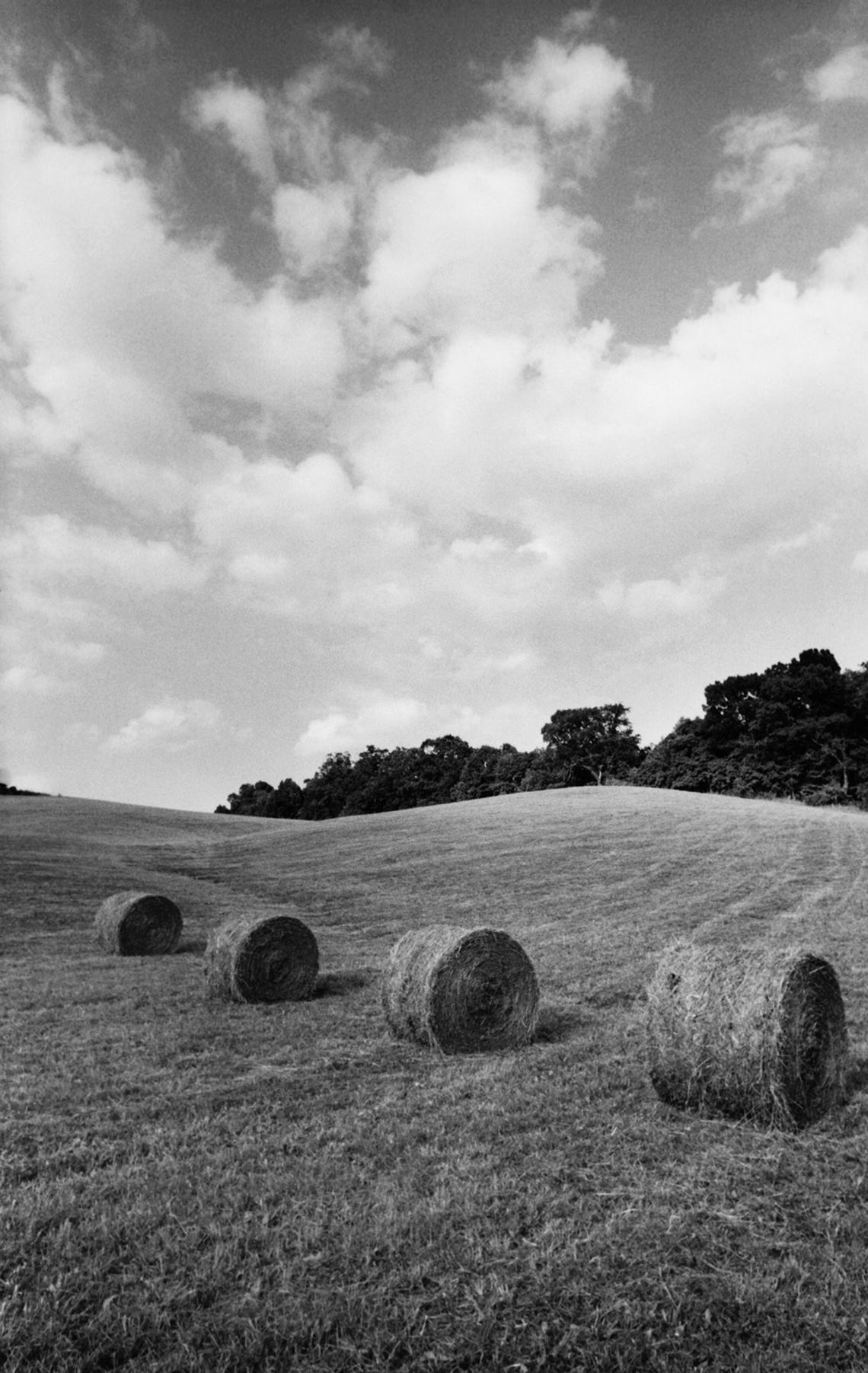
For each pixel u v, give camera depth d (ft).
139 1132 24.53
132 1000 44.11
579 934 64.03
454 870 103.14
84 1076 29.73
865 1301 16.06
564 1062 32.32
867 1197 20.47
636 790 206.80
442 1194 20.12
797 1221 19.22
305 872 108.68
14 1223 18.61
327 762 401.49
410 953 36.78
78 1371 13.98
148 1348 14.65
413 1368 14.25
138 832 175.52
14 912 78.13
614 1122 25.45
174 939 63.10
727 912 73.05
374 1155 22.76
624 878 92.94
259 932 44.42
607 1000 43.06
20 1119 25.57
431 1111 26.55
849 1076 29.22
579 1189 20.84
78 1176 21.27
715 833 127.75
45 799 248.32
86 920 76.43
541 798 193.36
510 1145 23.52
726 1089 25.90
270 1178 20.93
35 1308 15.47
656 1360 14.48
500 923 70.64
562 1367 14.37
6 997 44.37
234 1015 40.75
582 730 320.91
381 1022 39.55
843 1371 14.30
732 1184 21.13
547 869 100.53
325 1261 17.19
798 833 129.29
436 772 360.07
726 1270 17.12
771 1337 15.11
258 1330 14.89
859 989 43.80
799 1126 25.32
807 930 64.34
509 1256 17.51
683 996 27.27
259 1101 27.32
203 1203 19.57
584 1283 16.53
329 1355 14.53
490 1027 34.86
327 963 55.01
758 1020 25.53
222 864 121.70
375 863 112.68
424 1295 16.19
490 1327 15.14
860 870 97.25
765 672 287.28
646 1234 18.39
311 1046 34.71
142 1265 17.02
